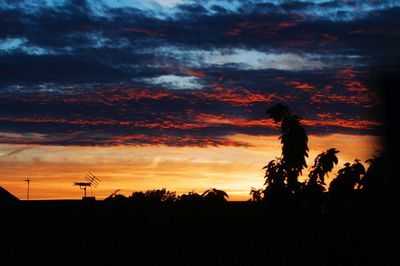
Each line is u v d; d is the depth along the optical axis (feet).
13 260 50.60
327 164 27.48
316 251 27.78
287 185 28.12
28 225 62.34
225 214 32.71
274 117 28.48
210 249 32.50
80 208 59.11
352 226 26.18
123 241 34.96
